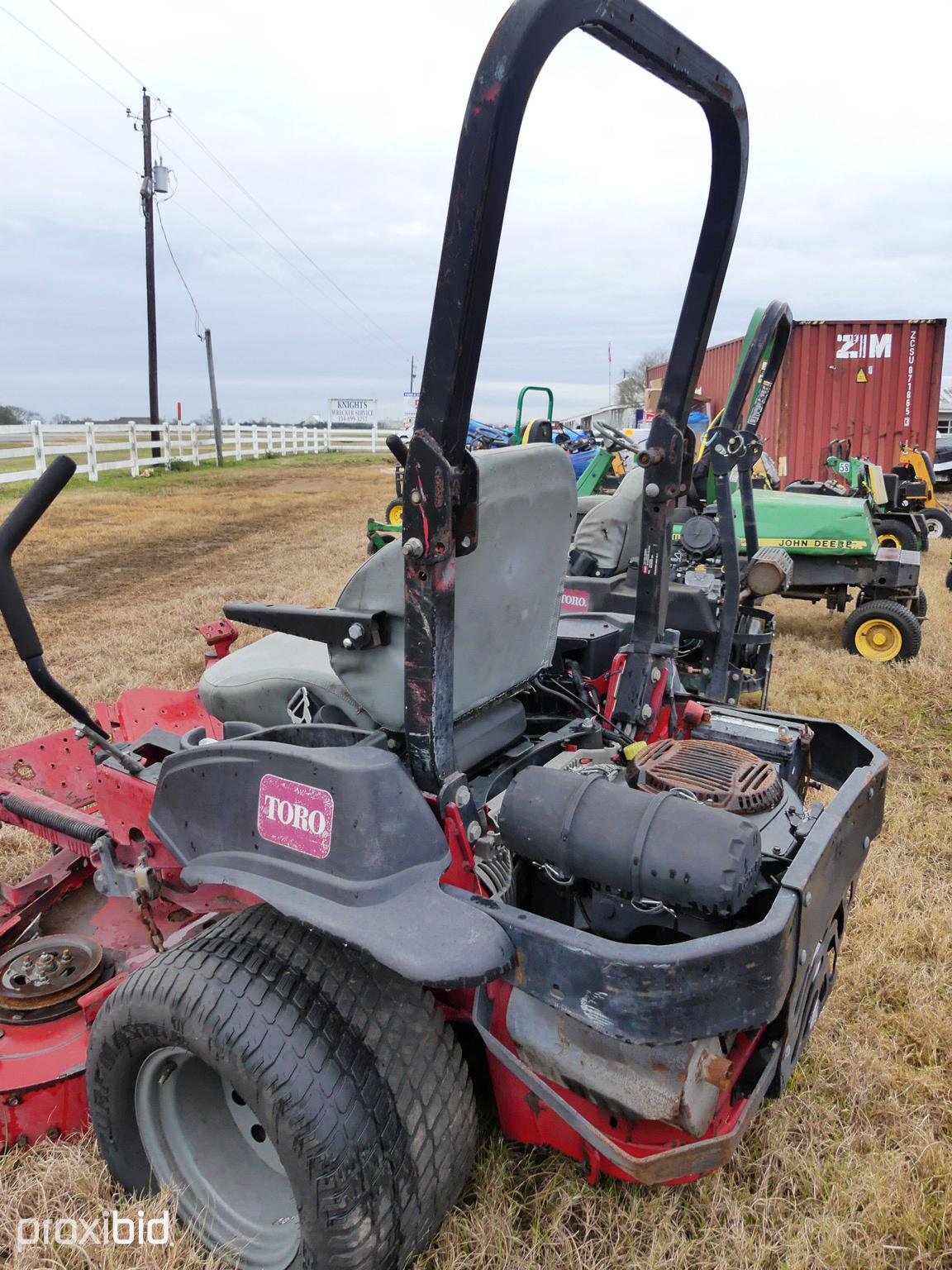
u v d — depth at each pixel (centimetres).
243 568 1052
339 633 192
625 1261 193
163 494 1912
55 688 204
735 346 1534
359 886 165
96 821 259
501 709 238
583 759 228
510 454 201
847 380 1289
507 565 211
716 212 224
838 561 692
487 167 147
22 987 234
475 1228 197
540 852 180
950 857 368
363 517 1584
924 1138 224
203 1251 195
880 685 605
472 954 155
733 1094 186
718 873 160
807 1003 203
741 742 255
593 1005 157
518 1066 178
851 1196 208
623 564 501
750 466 454
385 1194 172
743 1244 194
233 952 183
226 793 188
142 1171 207
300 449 3519
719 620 458
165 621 763
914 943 305
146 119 2412
